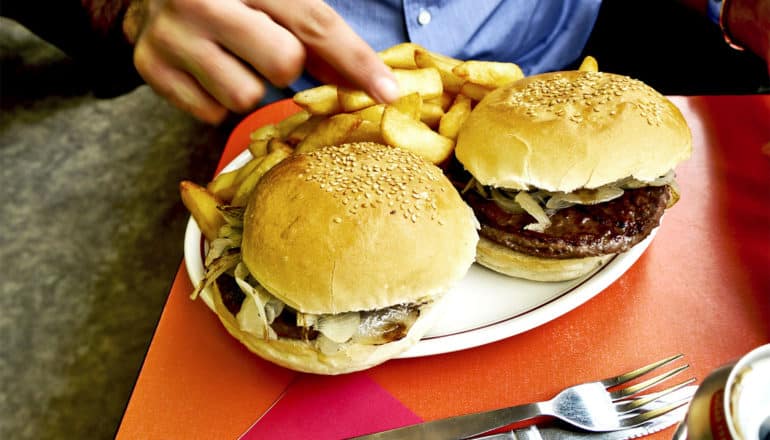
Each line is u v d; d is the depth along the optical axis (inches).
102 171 32.8
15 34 43.8
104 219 29.7
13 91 39.0
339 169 13.3
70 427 21.4
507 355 13.4
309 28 12.4
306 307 12.1
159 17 12.6
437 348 13.1
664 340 13.3
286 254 12.3
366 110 15.8
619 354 13.2
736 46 19.4
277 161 15.2
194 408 12.9
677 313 13.8
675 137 14.1
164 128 35.5
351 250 12.1
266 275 12.4
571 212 14.5
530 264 14.3
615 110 14.0
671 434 11.6
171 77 13.2
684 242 15.2
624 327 13.6
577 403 11.9
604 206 14.5
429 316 13.0
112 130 35.7
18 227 29.5
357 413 12.7
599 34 25.3
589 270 14.4
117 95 27.2
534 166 13.8
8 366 23.3
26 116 37.1
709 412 8.0
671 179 14.6
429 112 16.6
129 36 16.0
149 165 32.9
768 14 17.5
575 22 23.0
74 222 29.7
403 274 12.2
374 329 12.4
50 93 38.8
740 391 7.9
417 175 13.4
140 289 25.9
